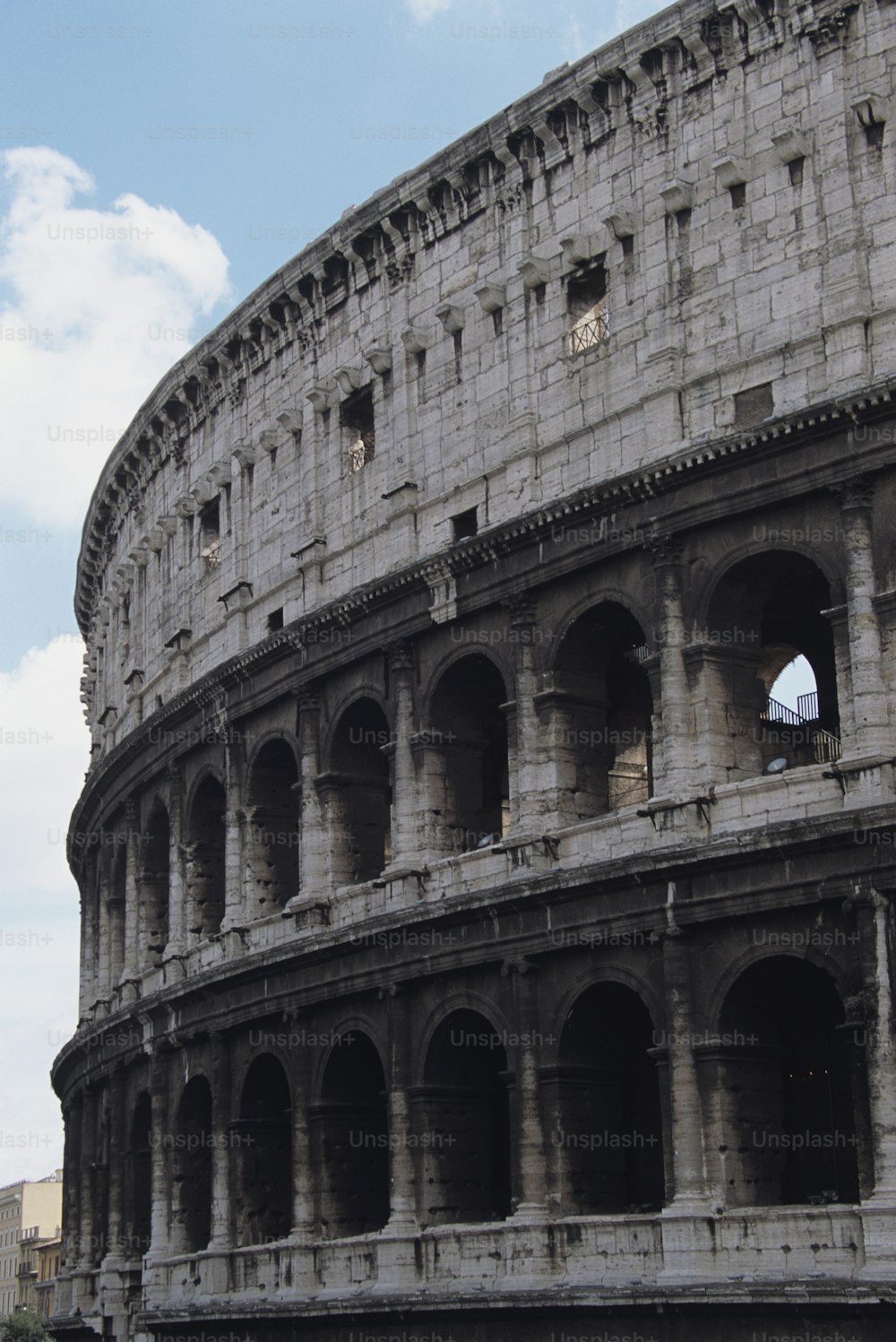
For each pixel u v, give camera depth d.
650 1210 67.50
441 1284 70.50
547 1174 67.62
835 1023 64.81
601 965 67.00
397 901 75.50
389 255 83.25
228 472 94.56
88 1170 106.38
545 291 75.31
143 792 101.50
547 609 72.12
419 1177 72.88
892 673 60.88
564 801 70.56
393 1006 74.56
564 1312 64.94
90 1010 110.75
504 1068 75.25
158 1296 89.19
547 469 73.88
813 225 66.06
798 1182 63.94
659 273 70.31
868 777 60.31
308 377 88.62
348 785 82.56
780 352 66.19
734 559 65.88
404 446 80.38
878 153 64.75
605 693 72.31
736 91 69.25
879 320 63.88
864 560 61.91
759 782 63.72
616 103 73.12
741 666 66.75
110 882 108.19
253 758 88.38
